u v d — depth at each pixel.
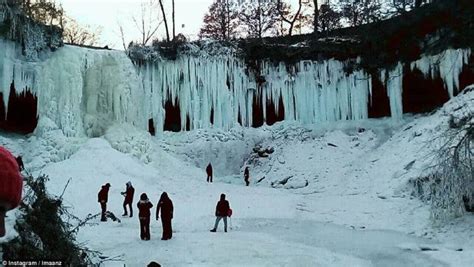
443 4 31.48
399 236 17.64
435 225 18.05
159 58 35.50
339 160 30.94
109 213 19.06
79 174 25.30
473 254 14.64
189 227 18.80
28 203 9.00
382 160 27.41
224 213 17.91
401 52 33.91
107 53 31.98
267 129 36.69
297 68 36.94
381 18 36.94
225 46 36.97
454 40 31.78
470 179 16.94
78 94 30.08
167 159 31.16
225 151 34.53
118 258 13.56
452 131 18.80
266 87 37.31
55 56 30.50
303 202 24.03
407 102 34.50
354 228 19.22
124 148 29.11
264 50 37.03
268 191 27.03
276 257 14.21
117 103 31.31
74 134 29.36
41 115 29.62
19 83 30.16
